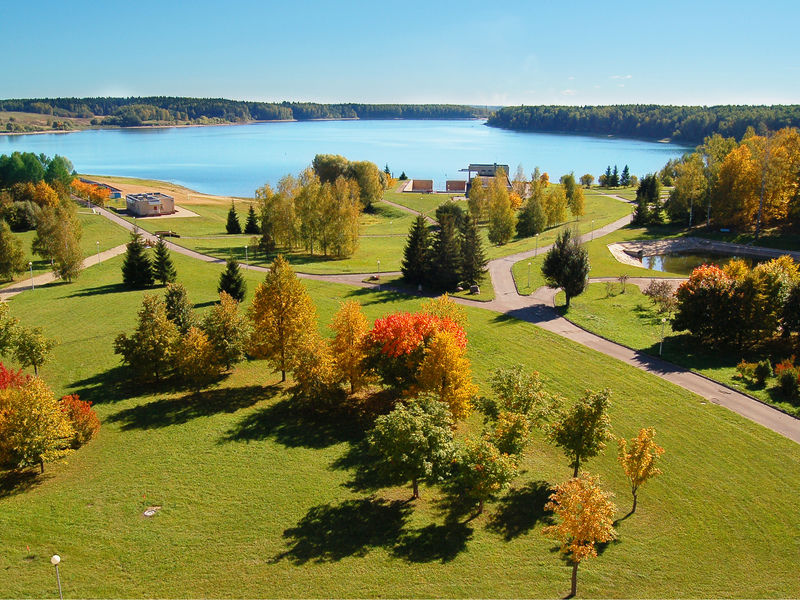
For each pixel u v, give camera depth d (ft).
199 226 434.71
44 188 441.68
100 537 98.43
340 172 539.70
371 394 159.43
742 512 106.63
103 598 84.84
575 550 83.25
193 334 158.10
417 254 251.60
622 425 137.49
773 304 177.27
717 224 375.04
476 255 249.34
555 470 122.62
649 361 173.47
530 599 86.53
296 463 124.26
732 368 167.22
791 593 87.71
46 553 94.07
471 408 139.03
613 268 291.58
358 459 126.82
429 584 89.51
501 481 102.63
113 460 123.44
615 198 542.98
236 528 102.06
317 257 328.49
